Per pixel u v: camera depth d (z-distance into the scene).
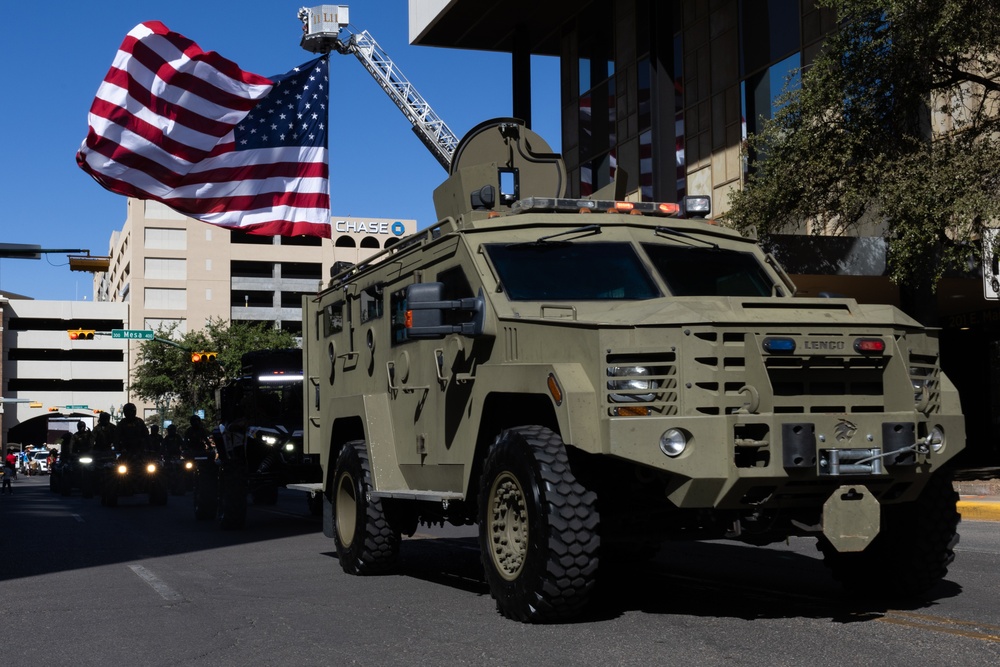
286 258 115.12
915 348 6.82
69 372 115.12
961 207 18.34
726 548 11.21
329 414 10.54
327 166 19.72
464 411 7.92
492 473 7.14
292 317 115.94
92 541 14.65
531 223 8.26
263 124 19.42
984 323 30.81
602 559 9.84
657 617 7.02
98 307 115.44
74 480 32.41
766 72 29.77
